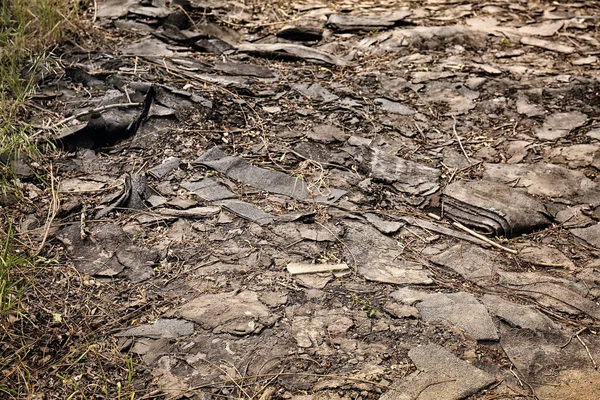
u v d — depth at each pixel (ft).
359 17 20.27
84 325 9.99
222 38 18.88
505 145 14.89
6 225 11.84
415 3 21.75
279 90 16.37
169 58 17.12
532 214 12.70
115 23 18.75
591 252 11.94
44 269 10.94
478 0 22.03
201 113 14.96
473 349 9.77
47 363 9.37
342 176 13.57
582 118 15.83
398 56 18.42
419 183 13.53
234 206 12.53
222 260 11.30
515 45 19.24
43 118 14.61
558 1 22.12
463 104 16.34
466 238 12.13
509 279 11.23
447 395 8.97
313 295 10.62
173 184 13.10
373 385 9.10
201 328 9.95
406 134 15.11
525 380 9.32
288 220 12.24
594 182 13.70
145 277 10.91
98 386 9.07
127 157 13.88
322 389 9.03
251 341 9.74
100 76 15.93
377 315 10.30
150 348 9.61
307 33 19.08
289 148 14.26
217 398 8.89
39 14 17.26
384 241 11.94
